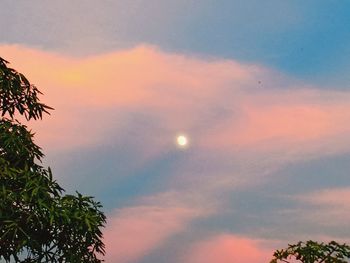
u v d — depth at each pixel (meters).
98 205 16.91
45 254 16.48
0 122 17.33
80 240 16.73
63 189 16.86
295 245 10.61
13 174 15.97
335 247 10.41
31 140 17.39
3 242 15.60
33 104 18.05
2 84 17.23
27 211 15.73
